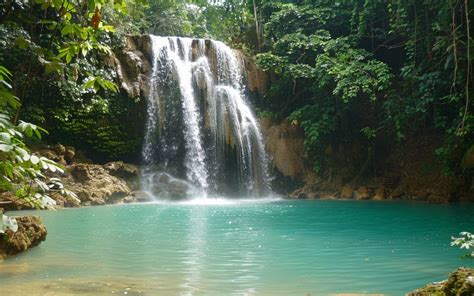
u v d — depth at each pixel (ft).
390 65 79.66
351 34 75.66
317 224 35.19
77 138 64.39
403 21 67.41
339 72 67.26
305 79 79.92
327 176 73.61
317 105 74.54
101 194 54.29
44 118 59.52
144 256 22.03
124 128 67.87
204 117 73.15
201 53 76.43
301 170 75.31
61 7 15.38
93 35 15.48
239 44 90.68
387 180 70.54
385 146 75.00
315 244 25.85
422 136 71.72
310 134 70.64
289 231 31.32
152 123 69.77
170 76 72.33
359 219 38.93
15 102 12.66
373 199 65.46
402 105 64.95
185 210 47.21
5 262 20.34
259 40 88.38
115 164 61.41
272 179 74.59
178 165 70.28
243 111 76.79
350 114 76.59
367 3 70.95
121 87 66.74
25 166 12.03
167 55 73.26
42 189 13.44
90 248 24.11
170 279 17.46
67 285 16.28
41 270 18.75
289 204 56.49
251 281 17.25
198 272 18.65
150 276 17.93
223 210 47.37
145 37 72.23
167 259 21.39
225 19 104.78
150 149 69.26
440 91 63.52
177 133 71.05
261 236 29.09
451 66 60.39
